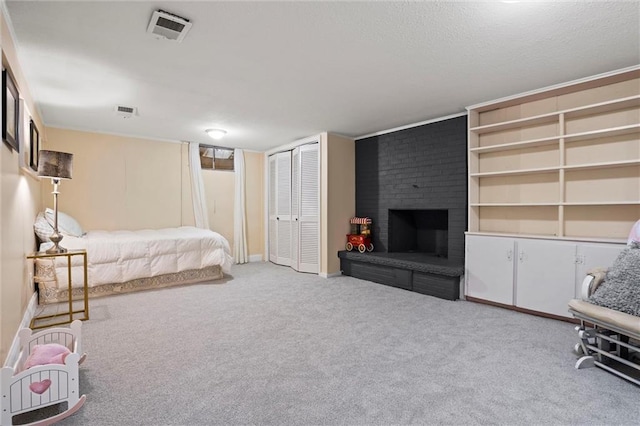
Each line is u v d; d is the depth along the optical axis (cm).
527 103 342
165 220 548
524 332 266
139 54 245
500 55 247
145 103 360
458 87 312
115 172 503
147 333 263
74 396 160
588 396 173
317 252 512
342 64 263
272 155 627
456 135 396
